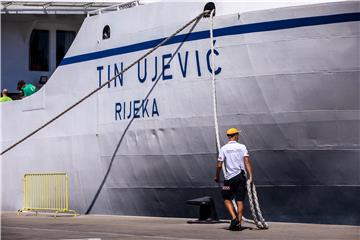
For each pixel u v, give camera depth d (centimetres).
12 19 2331
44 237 1315
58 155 1988
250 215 1552
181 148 1658
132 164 1772
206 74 1593
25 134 2102
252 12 1519
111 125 1820
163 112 1683
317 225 1466
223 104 1567
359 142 1443
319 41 1452
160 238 1266
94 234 1355
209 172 1622
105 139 1839
